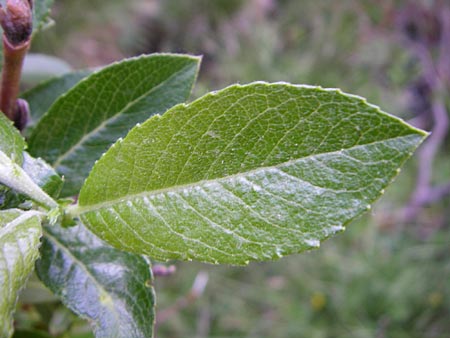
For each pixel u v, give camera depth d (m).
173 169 0.08
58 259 0.10
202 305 0.49
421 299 0.49
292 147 0.08
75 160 0.11
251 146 0.08
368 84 0.57
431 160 0.51
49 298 0.13
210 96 0.08
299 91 0.07
